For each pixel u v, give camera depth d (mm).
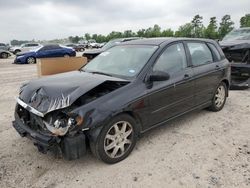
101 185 3248
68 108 3359
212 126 4953
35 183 3299
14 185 3258
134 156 3891
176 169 3547
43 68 8648
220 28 56500
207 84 5148
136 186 3215
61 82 3830
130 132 3832
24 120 3928
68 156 3297
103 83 3719
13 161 3787
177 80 4406
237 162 3691
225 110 5848
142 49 4523
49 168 3619
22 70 14203
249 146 4164
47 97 3498
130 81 3910
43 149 3371
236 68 7848
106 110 3451
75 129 3254
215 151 4012
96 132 3404
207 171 3486
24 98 3809
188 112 4883
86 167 3629
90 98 3568
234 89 7777
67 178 3395
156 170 3533
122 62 4473
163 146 4180
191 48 4984
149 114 4031
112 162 3682
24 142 4367
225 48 8125
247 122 5152
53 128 3354
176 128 4867
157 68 4199
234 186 3176
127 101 3662
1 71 13758
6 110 6086
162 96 4168
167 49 4477
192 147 4141
